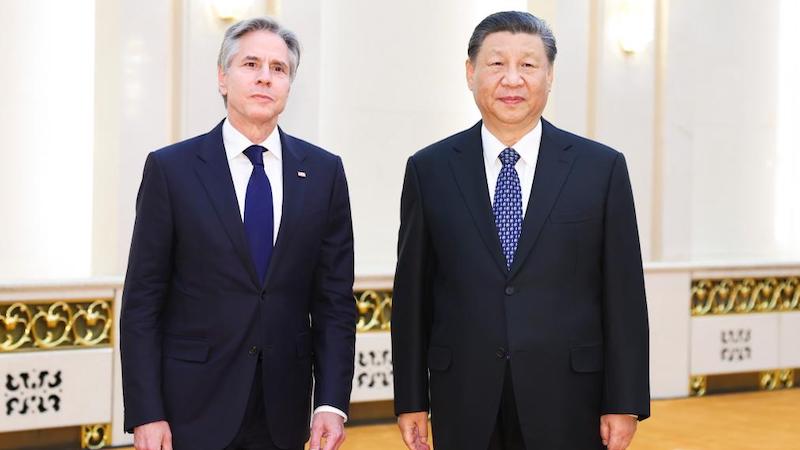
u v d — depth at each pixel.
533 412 2.91
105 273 6.39
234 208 2.95
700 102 8.94
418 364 3.11
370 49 7.62
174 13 6.53
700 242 8.95
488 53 2.97
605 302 3.01
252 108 2.93
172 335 2.96
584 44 7.90
